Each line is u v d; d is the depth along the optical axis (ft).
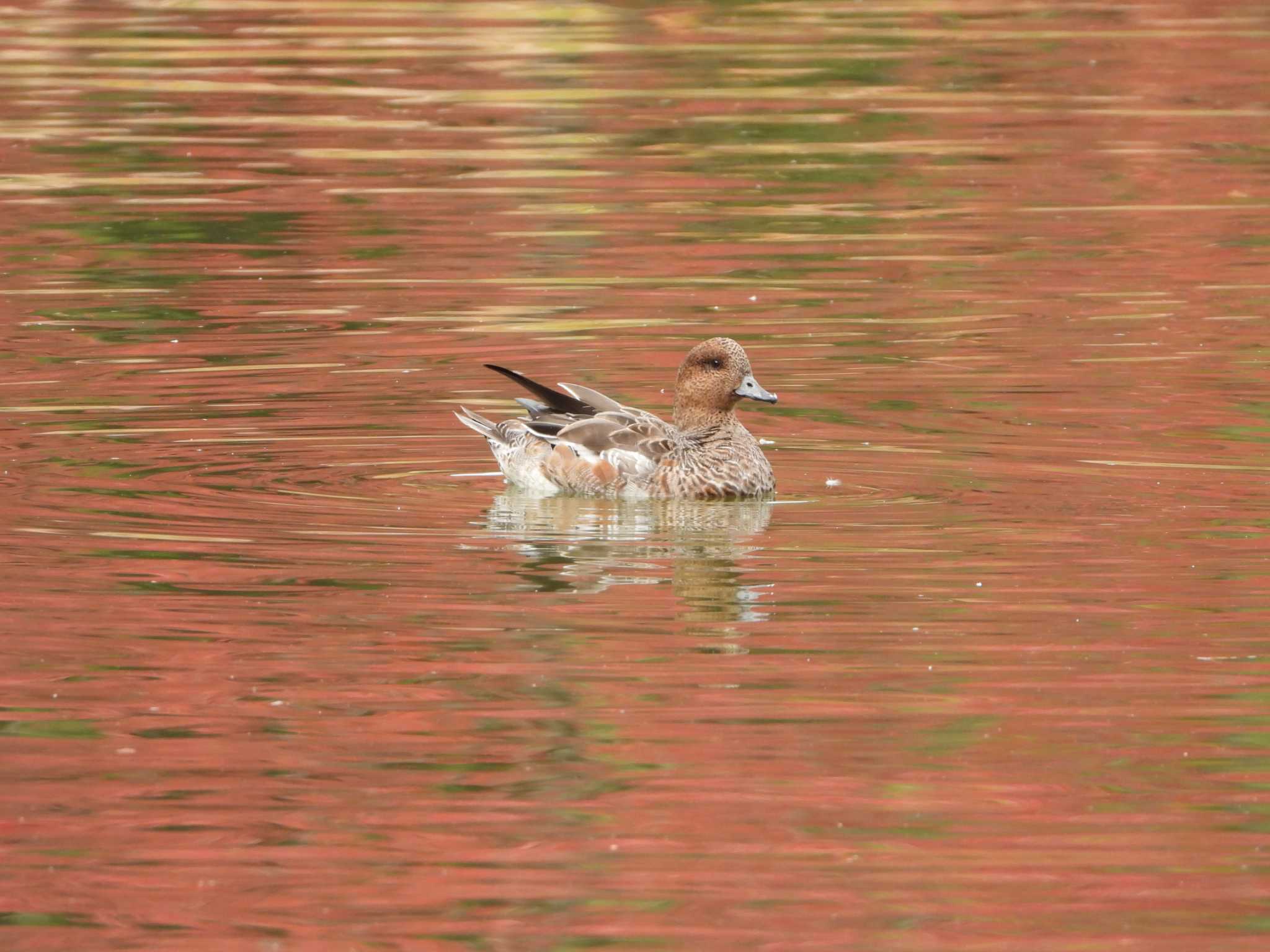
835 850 30.19
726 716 35.14
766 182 89.40
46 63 113.80
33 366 62.54
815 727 34.68
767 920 28.09
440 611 41.01
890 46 117.08
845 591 42.39
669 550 45.62
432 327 67.92
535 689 36.55
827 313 69.21
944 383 60.85
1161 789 32.19
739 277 74.08
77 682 36.91
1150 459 52.80
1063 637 39.11
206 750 33.91
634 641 39.11
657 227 81.76
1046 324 67.46
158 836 30.78
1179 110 102.47
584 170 91.66
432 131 98.99
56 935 27.84
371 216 83.51
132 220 83.10
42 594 41.75
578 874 29.43
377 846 30.40
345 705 35.83
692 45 117.80
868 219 83.15
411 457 54.29
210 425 56.54
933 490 50.62
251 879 29.37
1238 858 29.84
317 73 110.93
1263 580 42.68
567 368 63.26
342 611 40.93
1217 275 74.08
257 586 42.57
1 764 33.32
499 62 113.70
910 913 28.30
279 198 86.53
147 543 45.62
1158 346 64.54
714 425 53.06
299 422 57.11
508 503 50.24
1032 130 98.99
